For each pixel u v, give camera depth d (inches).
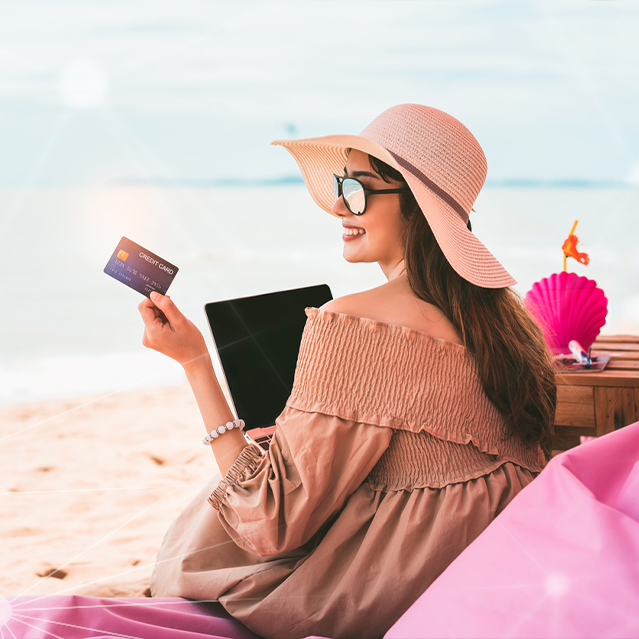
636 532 26.8
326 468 36.9
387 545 37.1
